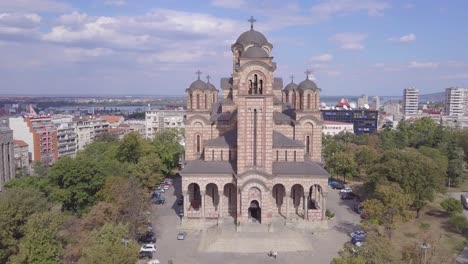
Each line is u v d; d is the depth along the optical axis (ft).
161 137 548.31
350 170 483.92
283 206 324.80
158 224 318.86
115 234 209.77
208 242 274.57
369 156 494.18
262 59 287.28
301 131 342.85
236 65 361.10
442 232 308.19
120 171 384.68
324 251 265.34
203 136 350.23
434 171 350.02
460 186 482.69
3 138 483.51
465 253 262.88
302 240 275.39
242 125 288.92
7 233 226.79
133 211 263.49
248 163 291.58
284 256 257.14
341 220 332.19
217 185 303.07
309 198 341.41
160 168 437.99
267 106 286.87
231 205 322.34
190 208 327.47
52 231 215.72
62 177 334.03
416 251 202.28
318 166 311.47
